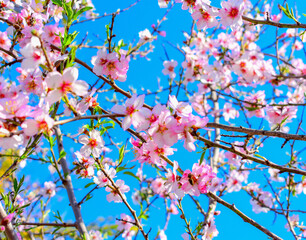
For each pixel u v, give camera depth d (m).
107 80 0.64
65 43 0.57
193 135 0.59
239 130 0.62
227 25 0.73
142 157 0.64
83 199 0.74
